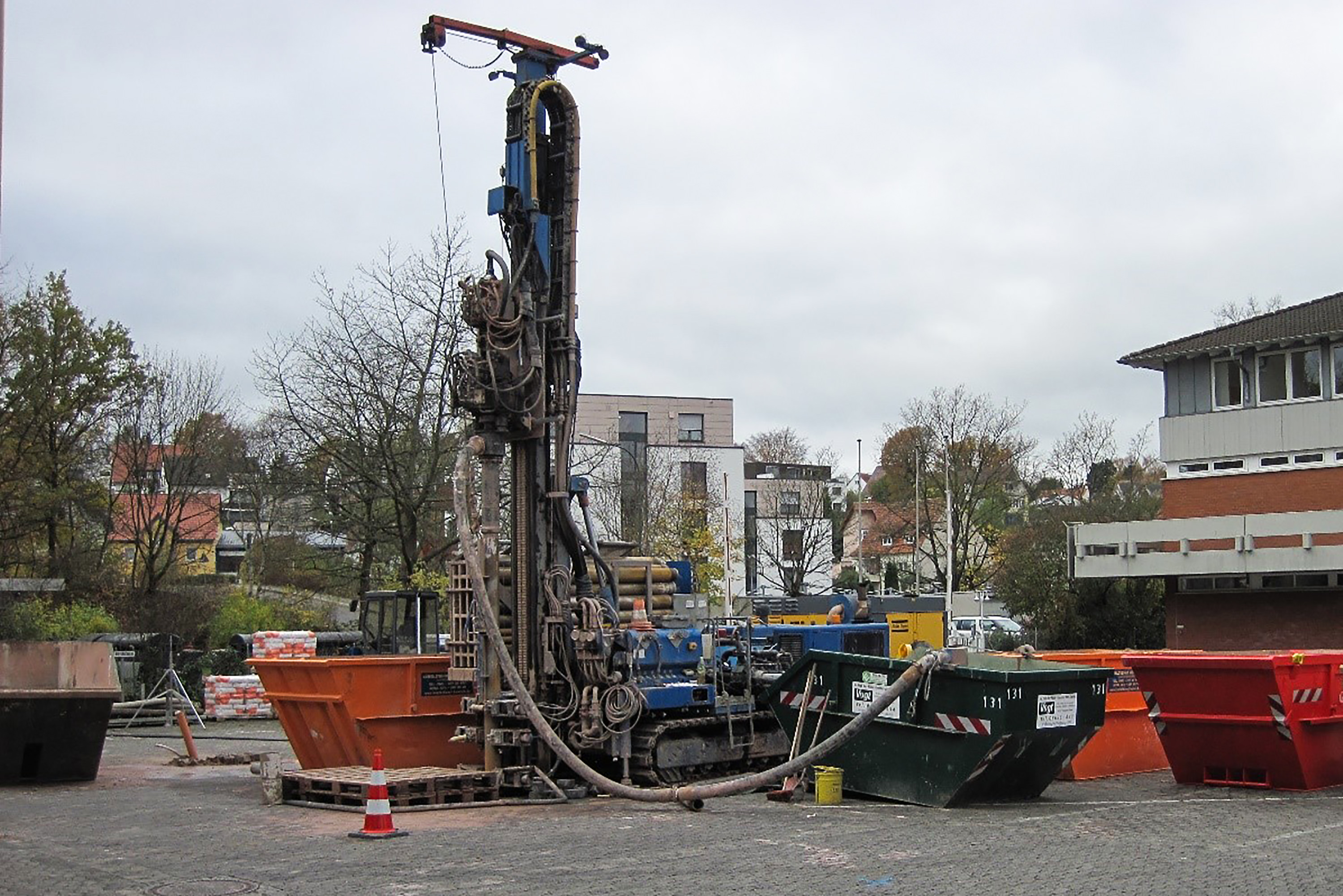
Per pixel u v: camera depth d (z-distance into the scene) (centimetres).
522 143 1802
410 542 3931
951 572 5912
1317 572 3903
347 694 1828
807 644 2286
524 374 1750
